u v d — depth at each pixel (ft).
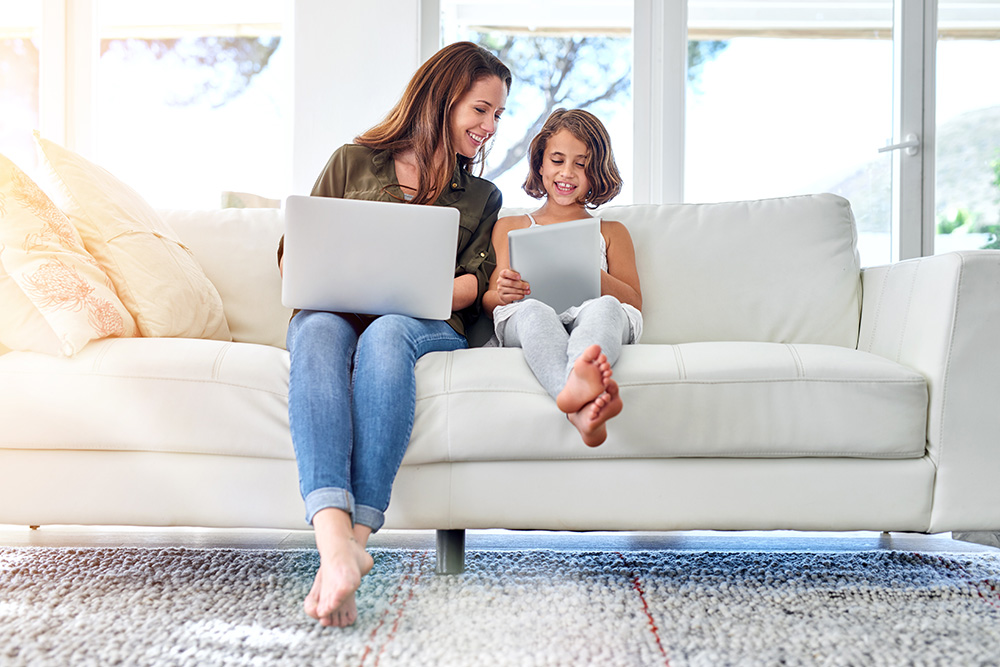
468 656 3.10
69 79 9.11
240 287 6.07
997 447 4.25
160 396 4.24
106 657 3.06
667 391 4.26
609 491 4.28
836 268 5.94
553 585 4.13
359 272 4.38
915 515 4.26
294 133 8.82
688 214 6.30
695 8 9.11
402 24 8.80
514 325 4.74
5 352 4.54
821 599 3.89
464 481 4.29
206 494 4.27
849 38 9.08
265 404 4.27
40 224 4.52
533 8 9.20
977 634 3.39
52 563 4.51
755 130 9.08
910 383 4.27
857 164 9.07
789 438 4.26
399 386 4.02
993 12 9.07
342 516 3.48
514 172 9.17
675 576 4.35
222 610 3.65
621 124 9.16
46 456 4.29
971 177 9.05
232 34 9.80
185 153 9.81
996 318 4.25
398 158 5.73
